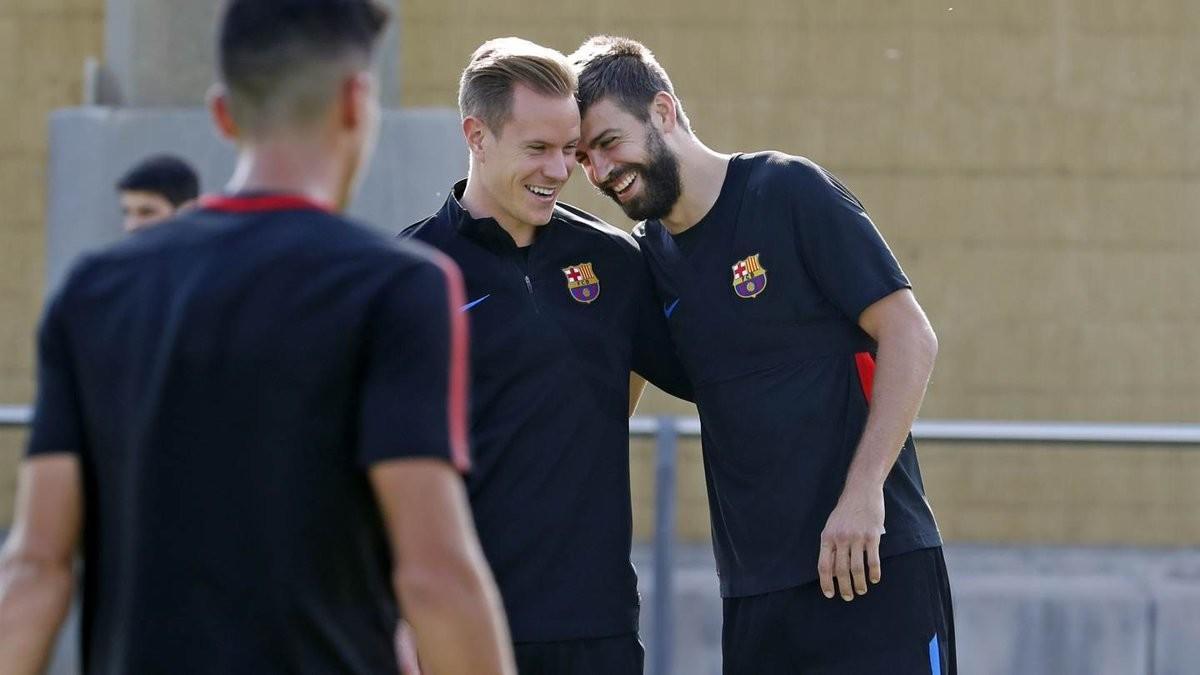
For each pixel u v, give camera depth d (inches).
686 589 391.9
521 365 247.6
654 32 555.8
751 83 555.2
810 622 252.2
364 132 148.9
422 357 141.5
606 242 258.5
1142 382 554.9
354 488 143.2
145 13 376.8
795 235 250.4
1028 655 415.8
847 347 253.3
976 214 554.9
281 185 146.3
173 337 141.4
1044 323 554.9
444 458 140.9
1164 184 554.6
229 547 140.6
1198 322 554.6
